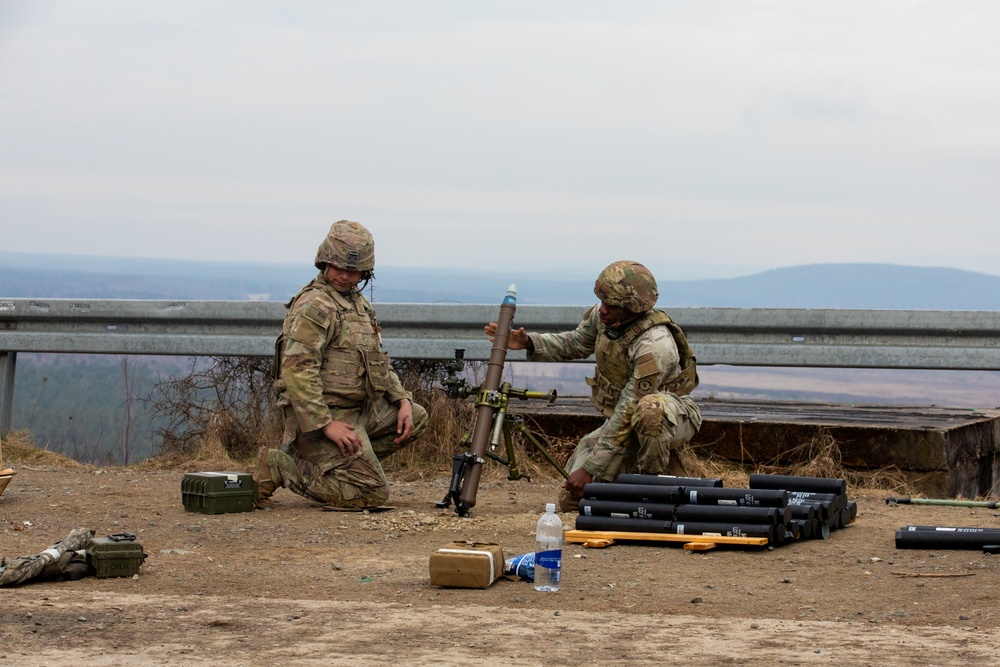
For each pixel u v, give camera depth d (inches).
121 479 419.2
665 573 263.4
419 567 271.4
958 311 417.1
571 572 264.7
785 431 423.2
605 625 211.8
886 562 275.0
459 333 461.1
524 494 394.3
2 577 246.5
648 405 338.6
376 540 308.3
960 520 339.0
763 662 184.5
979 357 417.1
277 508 357.4
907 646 195.0
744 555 284.0
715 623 214.1
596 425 439.8
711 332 441.4
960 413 471.5
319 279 359.9
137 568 261.0
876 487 407.2
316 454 354.9
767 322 432.8
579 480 348.8
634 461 354.3
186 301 473.1
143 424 487.5
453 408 461.4
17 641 198.1
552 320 450.6
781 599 238.2
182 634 203.8
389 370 369.1
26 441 490.0
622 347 353.7
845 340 431.2
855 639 200.4
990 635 203.9
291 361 347.6
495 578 253.0
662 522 298.5
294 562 278.4
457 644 196.7
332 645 196.1
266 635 203.0
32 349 485.4
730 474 417.4
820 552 288.2
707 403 504.7
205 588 249.1
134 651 192.2
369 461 354.3
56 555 256.2
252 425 478.6
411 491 398.9
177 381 486.3
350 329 356.2
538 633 205.0
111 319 480.1
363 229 358.6
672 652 191.2
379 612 221.6
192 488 347.9
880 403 512.4
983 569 265.3
